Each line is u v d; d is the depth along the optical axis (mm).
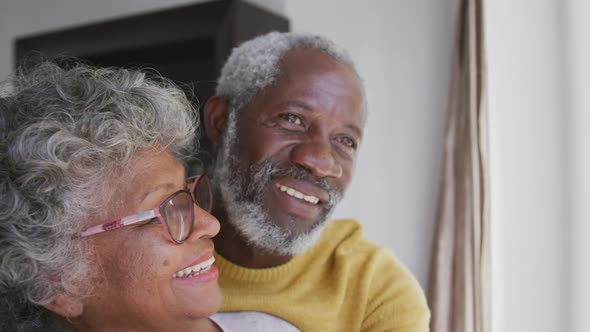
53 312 923
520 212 2221
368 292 1322
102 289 890
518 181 2227
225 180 1281
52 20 3125
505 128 2244
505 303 2223
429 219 2420
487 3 2248
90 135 847
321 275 1346
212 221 976
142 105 925
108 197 870
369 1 2533
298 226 1229
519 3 2232
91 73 935
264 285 1295
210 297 962
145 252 886
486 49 2234
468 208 2158
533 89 2209
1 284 843
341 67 1246
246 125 1253
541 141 2197
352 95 1241
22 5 3209
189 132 1031
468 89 2176
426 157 2432
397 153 2482
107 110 878
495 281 2221
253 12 2406
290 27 2664
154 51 2621
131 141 875
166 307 921
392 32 2496
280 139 1217
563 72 2164
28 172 816
